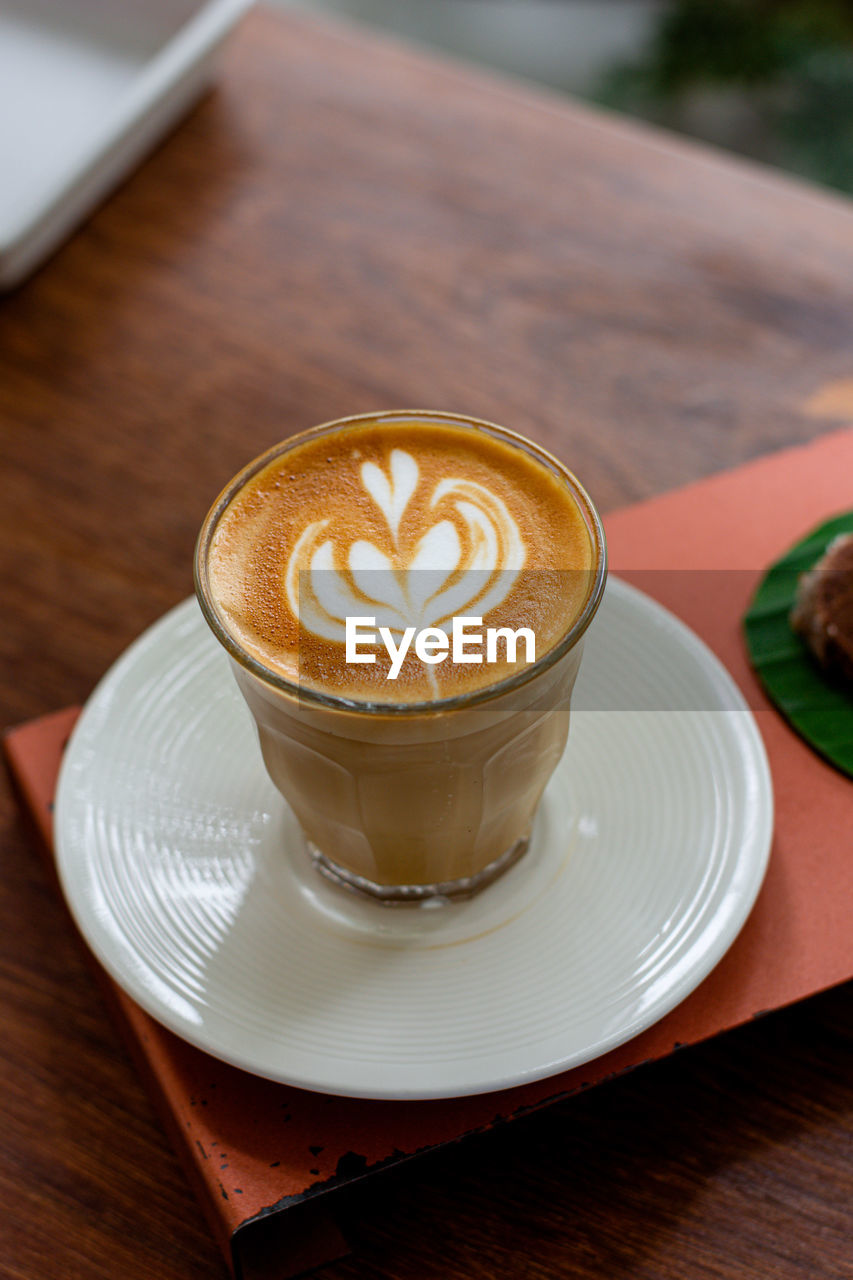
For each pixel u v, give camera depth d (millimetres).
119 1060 387
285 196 601
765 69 1246
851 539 437
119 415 527
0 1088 384
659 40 1291
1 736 444
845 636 421
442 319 552
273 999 364
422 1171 363
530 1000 361
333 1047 354
